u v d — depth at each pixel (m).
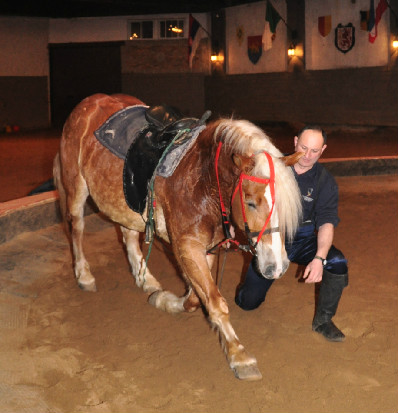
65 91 26.78
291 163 2.92
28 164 11.95
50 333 3.84
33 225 6.08
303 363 3.46
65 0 18.09
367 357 3.53
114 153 3.89
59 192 4.78
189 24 19.98
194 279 3.31
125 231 4.71
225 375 3.33
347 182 9.42
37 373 3.30
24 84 20.52
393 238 6.18
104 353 3.59
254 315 4.17
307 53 18.33
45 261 5.30
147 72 21.88
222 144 3.14
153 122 3.73
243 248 3.22
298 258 3.70
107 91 26.39
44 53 21.00
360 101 17.08
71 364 3.42
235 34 20.42
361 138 16.09
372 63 16.58
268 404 3.02
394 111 16.20
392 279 4.93
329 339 3.75
